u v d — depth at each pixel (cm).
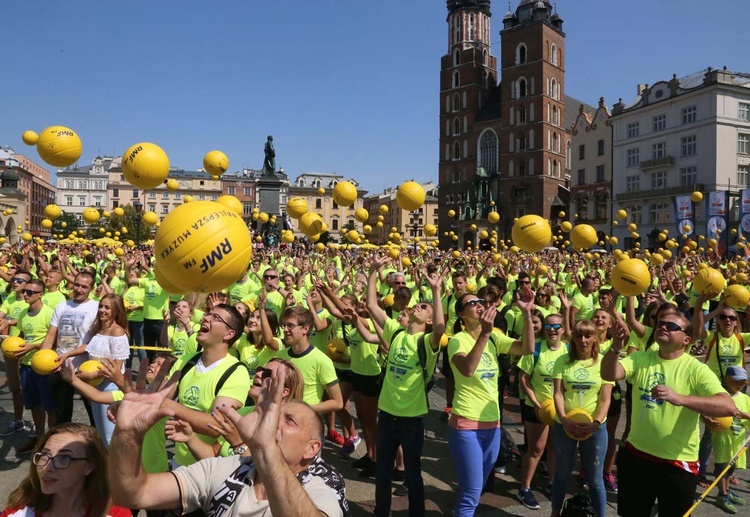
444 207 8581
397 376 475
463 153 8425
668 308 411
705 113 5197
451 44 8625
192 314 696
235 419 204
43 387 598
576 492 569
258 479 242
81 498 247
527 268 1608
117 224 5706
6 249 1816
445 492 559
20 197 5094
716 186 5081
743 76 5309
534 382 542
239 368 382
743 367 590
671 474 383
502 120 7756
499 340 484
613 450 569
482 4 8550
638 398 405
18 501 247
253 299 898
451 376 777
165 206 11025
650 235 5162
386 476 473
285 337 496
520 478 600
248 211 11350
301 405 251
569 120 8481
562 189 7575
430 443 700
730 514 511
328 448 683
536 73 7438
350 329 653
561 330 545
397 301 687
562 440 480
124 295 1009
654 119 5734
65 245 2359
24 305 717
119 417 221
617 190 6172
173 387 239
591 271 1398
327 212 10862
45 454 240
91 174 12556
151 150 378
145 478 232
